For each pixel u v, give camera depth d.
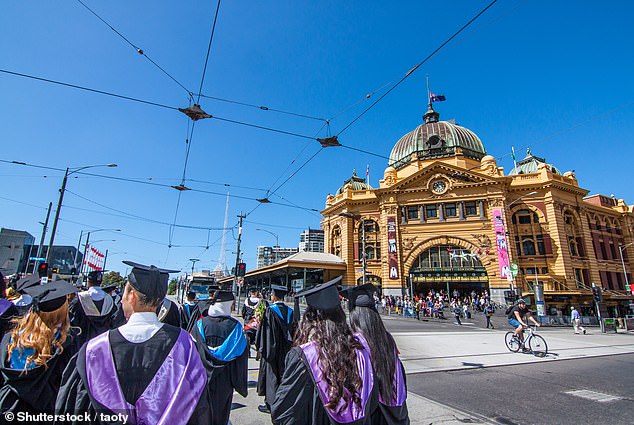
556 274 39.75
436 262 43.03
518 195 43.62
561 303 35.91
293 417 2.27
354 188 60.66
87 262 42.16
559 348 14.52
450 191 44.25
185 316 8.21
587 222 45.09
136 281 2.38
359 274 46.62
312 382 2.32
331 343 2.43
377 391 2.46
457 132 51.66
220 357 4.14
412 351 12.53
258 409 5.92
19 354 2.88
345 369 2.32
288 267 44.75
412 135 54.91
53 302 3.03
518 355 12.38
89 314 5.65
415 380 8.46
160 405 2.05
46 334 2.95
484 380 8.59
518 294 36.34
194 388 2.22
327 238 53.91
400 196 46.47
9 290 6.84
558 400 7.02
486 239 41.06
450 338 16.72
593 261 42.81
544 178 42.97
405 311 35.19
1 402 2.81
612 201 53.22
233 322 4.54
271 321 5.68
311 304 2.69
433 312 34.53
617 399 7.18
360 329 2.74
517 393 7.47
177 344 2.33
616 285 45.78
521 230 42.62
